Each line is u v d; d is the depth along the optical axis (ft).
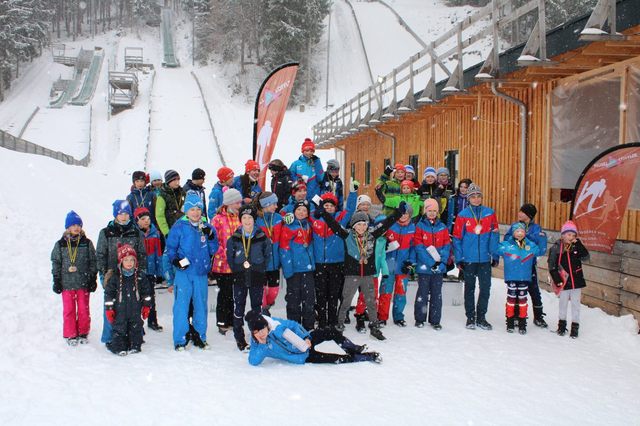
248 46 228.63
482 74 31.04
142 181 27.07
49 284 29.94
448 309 28.40
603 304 25.46
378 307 25.02
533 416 15.31
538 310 25.02
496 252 24.47
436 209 24.52
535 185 32.71
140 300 21.09
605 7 21.98
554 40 26.61
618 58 26.11
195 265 21.29
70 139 147.23
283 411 15.47
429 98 39.73
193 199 21.54
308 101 188.24
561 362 19.90
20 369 18.83
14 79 225.76
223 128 158.51
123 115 168.55
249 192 27.94
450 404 16.05
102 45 309.83
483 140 38.99
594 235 24.82
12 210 42.91
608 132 30.83
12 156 67.97
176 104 179.83
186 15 341.41
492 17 30.78
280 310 27.37
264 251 21.90
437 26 225.97
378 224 23.95
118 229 20.98
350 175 77.41
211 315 27.20
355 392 16.92
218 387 17.30
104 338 21.86
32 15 266.77
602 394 16.96
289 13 198.90
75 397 16.42
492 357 20.44
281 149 138.82
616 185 23.89
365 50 212.64
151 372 18.67
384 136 61.36
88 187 65.87
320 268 23.68
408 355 20.68
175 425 14.57
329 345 21.94
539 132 32.27
